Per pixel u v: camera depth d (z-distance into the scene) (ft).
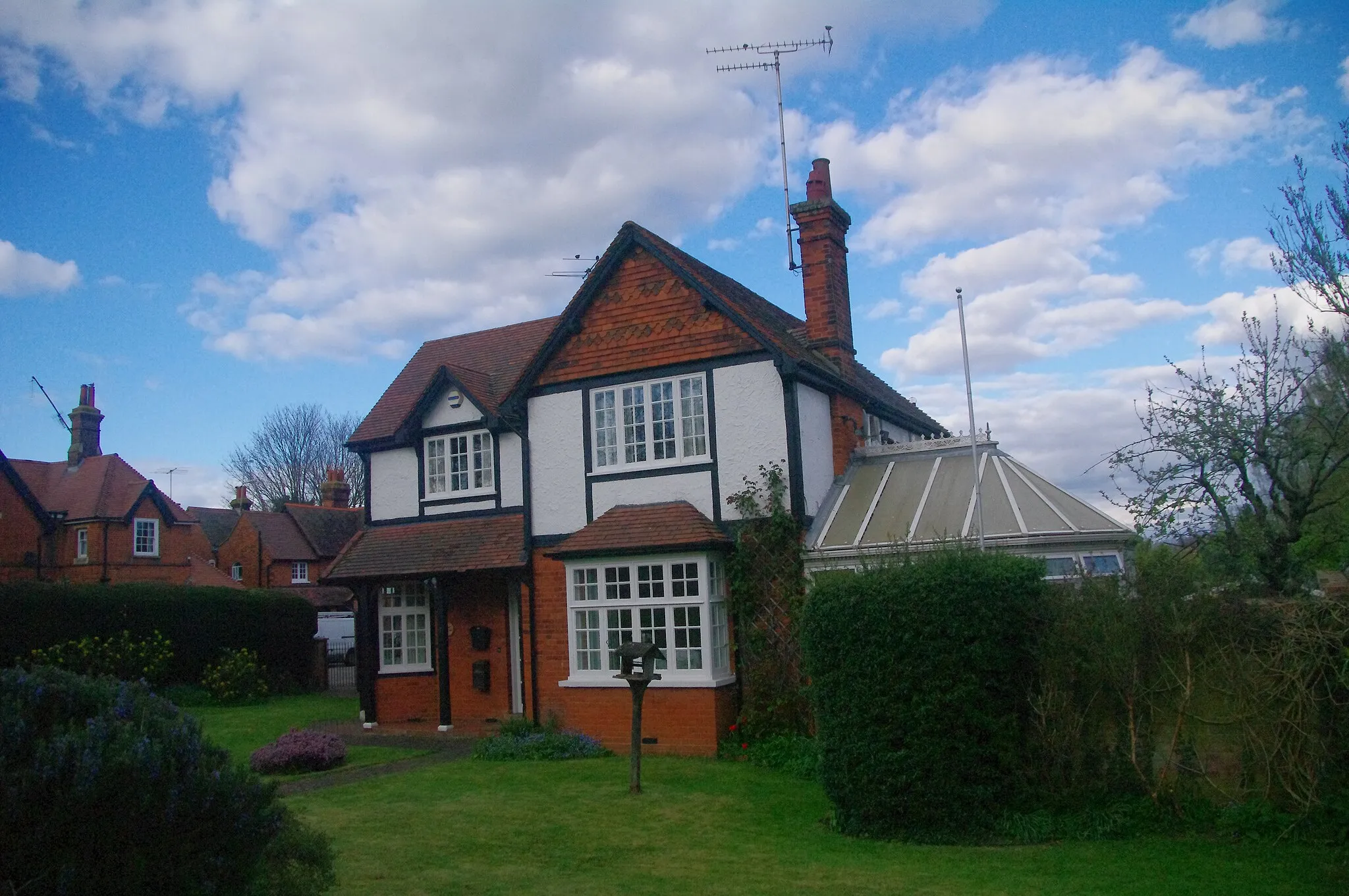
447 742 56.29
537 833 34.14
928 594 33.27
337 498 152.25
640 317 57.67
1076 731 33.09
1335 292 41.78
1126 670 32.73
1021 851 30.96
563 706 55.67
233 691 78.02
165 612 79.25
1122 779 33.35
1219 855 29.50
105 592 76.23
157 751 17.87
